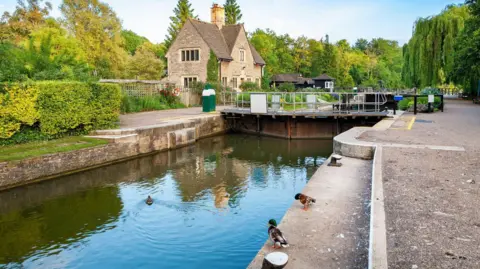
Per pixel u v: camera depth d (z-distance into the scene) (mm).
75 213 10984
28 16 49000
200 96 37156
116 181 14391
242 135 28109
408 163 10156
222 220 10305
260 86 49406
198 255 8312
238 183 14305
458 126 18203
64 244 9008
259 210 11109
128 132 18344
